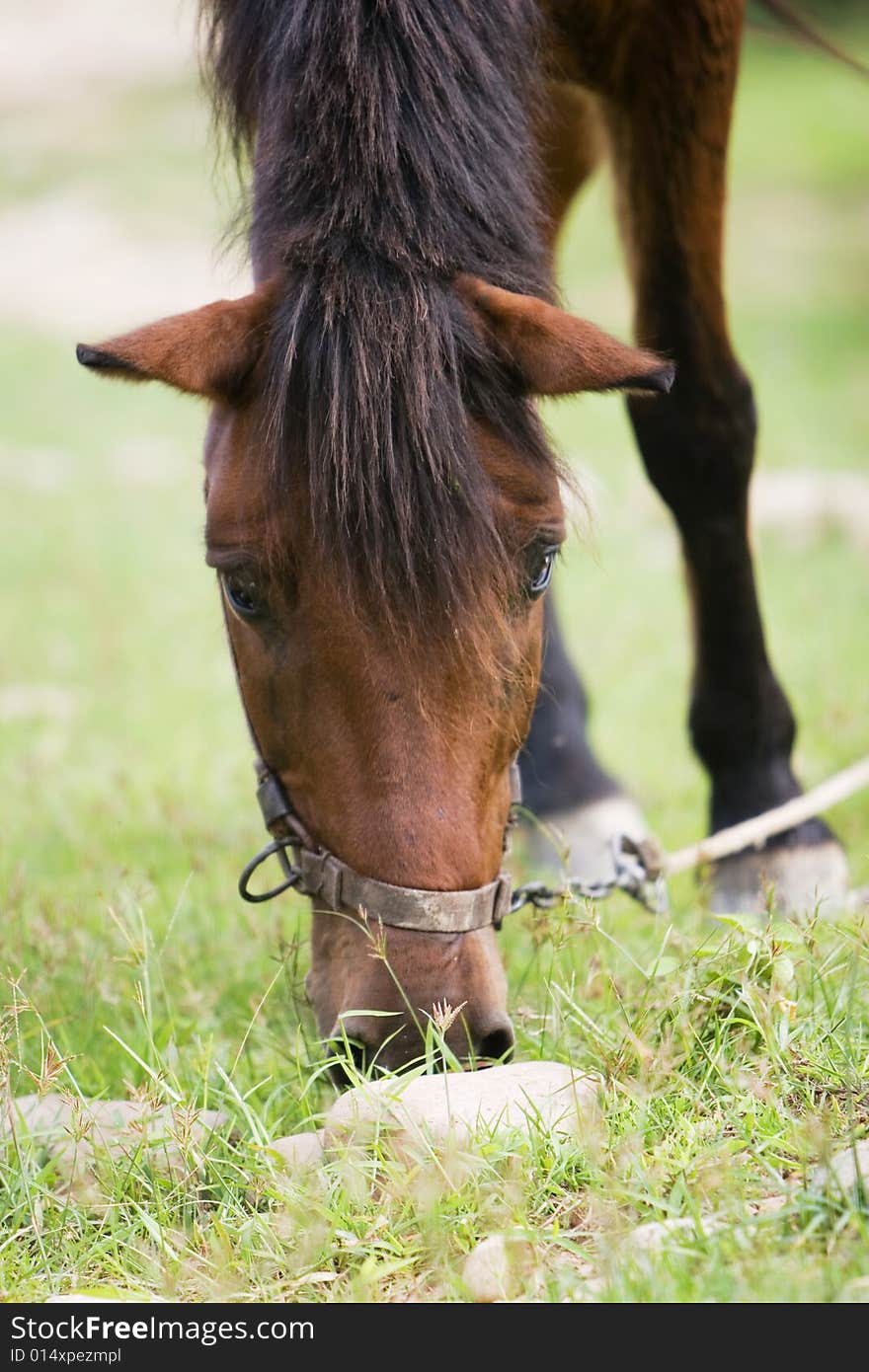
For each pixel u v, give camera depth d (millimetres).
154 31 43000
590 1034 4230
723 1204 3426
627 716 10008
